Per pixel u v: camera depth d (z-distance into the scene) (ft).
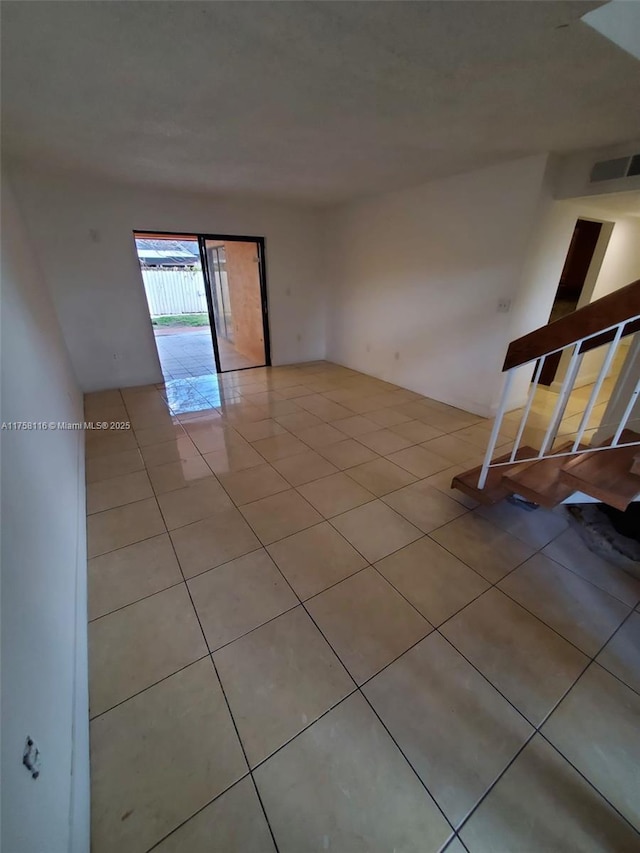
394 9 4.08
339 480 8.40
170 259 37.29
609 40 4.62
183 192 13.85
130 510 7.33
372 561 6.04
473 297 11.71
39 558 3.75
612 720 3.91
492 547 6.37
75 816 2.89
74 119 7.28
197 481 8.37
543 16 4.16
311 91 6.07
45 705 2.94
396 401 13.69
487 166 10.30
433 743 3.71
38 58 5.12
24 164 10.55
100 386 14.78
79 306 13.52
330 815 3.23
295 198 14.83
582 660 4.52
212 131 7.85
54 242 12.49
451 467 8.95
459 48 4.84
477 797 3.34
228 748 3.67
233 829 3.14
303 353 19.60
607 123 7.25
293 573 5.80
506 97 6.22
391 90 6.00
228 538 6.56
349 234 16.16
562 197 9.72
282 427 11.34
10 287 6.28
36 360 6.68
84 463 9.02
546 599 5.35
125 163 10.28
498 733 3.79
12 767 2.11
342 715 3.95
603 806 3.28
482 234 10.98
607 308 4.75
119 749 3.64
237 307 21.13
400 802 3.30
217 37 4.63
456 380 12.90
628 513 6.61
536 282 10.94
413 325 14.12
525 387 12.60
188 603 5.27
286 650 4.62
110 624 4.94
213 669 4.40
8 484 3.33
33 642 3.00
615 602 5.32
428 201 12.34
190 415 12.30
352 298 16.97
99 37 4.63
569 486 5.70
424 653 4.59
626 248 13.10
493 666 4.44
